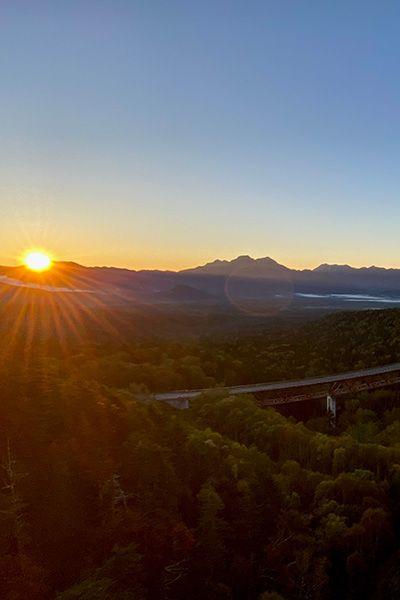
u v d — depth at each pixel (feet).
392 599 169.48
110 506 156.87
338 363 549.95
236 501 181.47
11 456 161.17
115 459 179.01
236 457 218.38
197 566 153.48
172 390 412.36
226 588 152.35
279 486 202.59
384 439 328.08
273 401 428.15
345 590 177.88
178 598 144.46
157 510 160.25
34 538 141.28
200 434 231.71
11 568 132.57
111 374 412.36
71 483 159.94
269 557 169.37
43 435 175.01
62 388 210.38
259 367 524.52
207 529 161.58
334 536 185.68
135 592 133.59
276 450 273.13
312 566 173.06
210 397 351.05
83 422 191.11
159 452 185.78
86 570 137.49
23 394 194.39
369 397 448.65
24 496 148.97
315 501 207.82
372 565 185.57
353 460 248.93
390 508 211.41
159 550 150.92
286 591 164.96
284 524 181.88
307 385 442.91
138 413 220.23
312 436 281.33
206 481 186.50
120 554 136.87
